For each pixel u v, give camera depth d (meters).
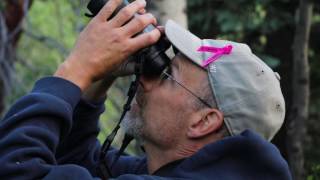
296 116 6.96
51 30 13.65
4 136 2.69
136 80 2.94
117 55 2.82
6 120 2.71
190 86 2.92
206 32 8.55
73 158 3.33
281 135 8.30
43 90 2.77
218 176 2.73
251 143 2.73
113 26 2.83
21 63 10.63
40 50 11.91
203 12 8.41
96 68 2.81
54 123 2.72
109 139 3.02
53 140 2.70
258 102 2.87
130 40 2.82
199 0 8.35
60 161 3.31
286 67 8.86
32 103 2.72
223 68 2.89
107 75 3.00
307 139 8.02
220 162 2.77
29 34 9.85
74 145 3.33
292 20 8.25
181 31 2.97
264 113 2.88
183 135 2.94
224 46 2.93
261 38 8.83
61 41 10.23
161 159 3.00
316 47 8.91
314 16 8.90
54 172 2.65
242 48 2.96
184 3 5.06
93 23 2.86
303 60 7.00
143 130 3.01
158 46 2.98
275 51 8.89
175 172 2.80
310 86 8.96
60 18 10.88
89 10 3.04
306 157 7.65
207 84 2.90
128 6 2.85
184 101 2.92
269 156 2.74
